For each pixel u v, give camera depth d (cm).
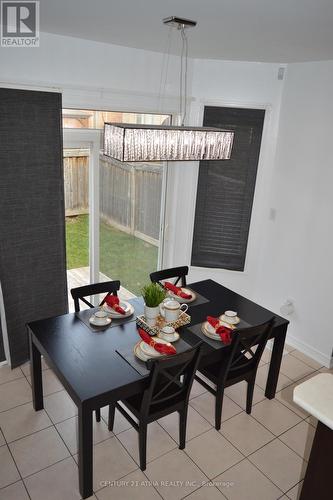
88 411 217
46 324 282
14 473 251
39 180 329
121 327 284
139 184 420
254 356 295
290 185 396
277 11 214
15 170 313
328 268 371
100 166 384
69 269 413
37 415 297
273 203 417
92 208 394
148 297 278
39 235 342
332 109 351
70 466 257
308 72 365
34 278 350
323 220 370
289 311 410
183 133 248
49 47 312
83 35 311
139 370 238
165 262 471
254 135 411
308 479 166
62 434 281
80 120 356
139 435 249
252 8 212
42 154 324
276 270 425
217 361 289
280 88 394
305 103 372
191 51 352
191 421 302
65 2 217
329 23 229
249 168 422
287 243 408
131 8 224
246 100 402
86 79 339
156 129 238
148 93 376
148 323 283
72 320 289
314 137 369
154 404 250
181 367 257
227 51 340
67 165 368
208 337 280
